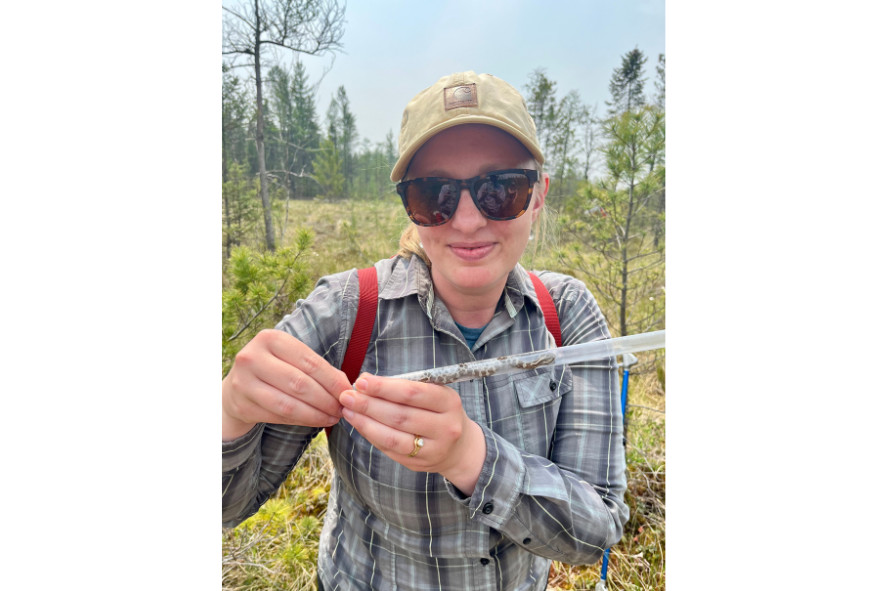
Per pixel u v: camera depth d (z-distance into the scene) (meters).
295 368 0.91
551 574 2.61
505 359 1.07
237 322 2.59
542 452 1.24
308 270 2.94
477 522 1.16
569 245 4.25
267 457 1.27
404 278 1.25
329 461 3.25
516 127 1.05
